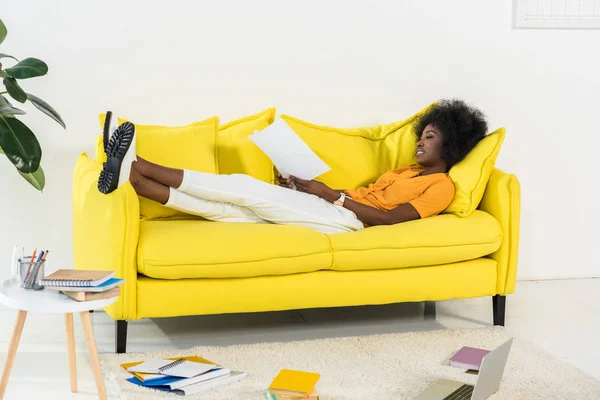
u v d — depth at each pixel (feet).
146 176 9.54
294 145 10.54
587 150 13.10
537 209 13.03
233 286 9.08
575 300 11.76
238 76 11.92
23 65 9.80
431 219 10.13
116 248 8.59
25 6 11.05
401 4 12.31
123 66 11.49
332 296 9.51
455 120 10.94
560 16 12.75
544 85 12.86
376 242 9.52
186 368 8.04
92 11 11.28
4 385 7.20
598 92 13.06
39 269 7.20
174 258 8.73
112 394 7.79
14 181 11.30
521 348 9.23
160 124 11.73
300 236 9.36
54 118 10.19
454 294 10.01
